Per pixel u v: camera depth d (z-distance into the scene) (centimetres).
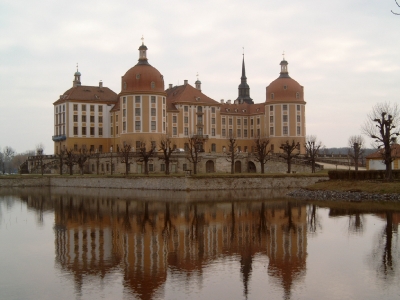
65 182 11969
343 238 4141
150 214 5878
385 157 7681
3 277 3078
